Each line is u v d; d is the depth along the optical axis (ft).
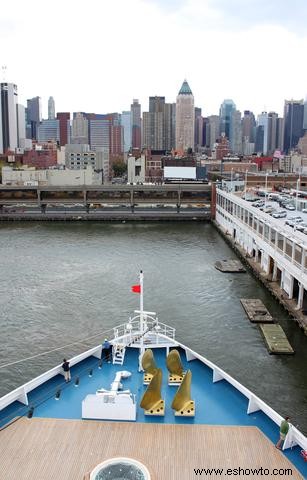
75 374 92.02
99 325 175.11
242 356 149.59
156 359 98.94
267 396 126.31
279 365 144.15
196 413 79.20
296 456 68.69
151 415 77.71
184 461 66.90
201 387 88.12
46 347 155.43
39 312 189.67
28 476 63.87
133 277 243.81
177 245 335.06
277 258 215.10
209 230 407.44
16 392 81.20
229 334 167.02
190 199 483.92
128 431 73.61
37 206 525.34
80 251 311.88
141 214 467.93
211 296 211.00
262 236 248.32
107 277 243.60
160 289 221.25
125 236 372.17
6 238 361.10
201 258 291.58
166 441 71.31
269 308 194.29
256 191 429.79
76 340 161.17
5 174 652.48
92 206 538.88
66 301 203.51
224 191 410.52
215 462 66.90
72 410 79.77
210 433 73.67
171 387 87.45
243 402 83.05
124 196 492.54
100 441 71.10
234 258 291.58
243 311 191.01
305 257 176.24
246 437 72.95
